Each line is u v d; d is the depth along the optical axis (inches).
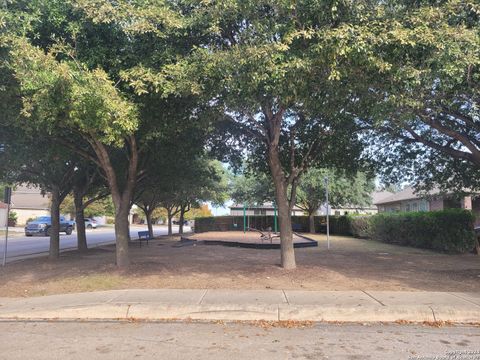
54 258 642.2
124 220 498.0
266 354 238.2
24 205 2522.1
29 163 578.6
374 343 258.7
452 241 733.3
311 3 340.2
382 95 363.3
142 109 408.8
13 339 271.7
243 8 349.7
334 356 234.4
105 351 245.4
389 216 1020.5
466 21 360.2
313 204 1589.6
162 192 1021.8
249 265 519.2
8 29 342.6
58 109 354.6
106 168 484.7
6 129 458.6
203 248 815.1
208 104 433.1
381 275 464.4
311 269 479.2
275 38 363.3
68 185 689.6
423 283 420.8
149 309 331.0
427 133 573.0
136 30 360.8
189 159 634.2
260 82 342.6
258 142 571.8
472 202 1288.1
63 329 296.4
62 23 389.4
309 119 499.5
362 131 563.5
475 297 356.5
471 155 504.1
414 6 364.8
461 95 385.4
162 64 384.5
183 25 376.2
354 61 334.3
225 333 282.4
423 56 327.6
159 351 244.7
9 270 539.2
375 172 684.1
